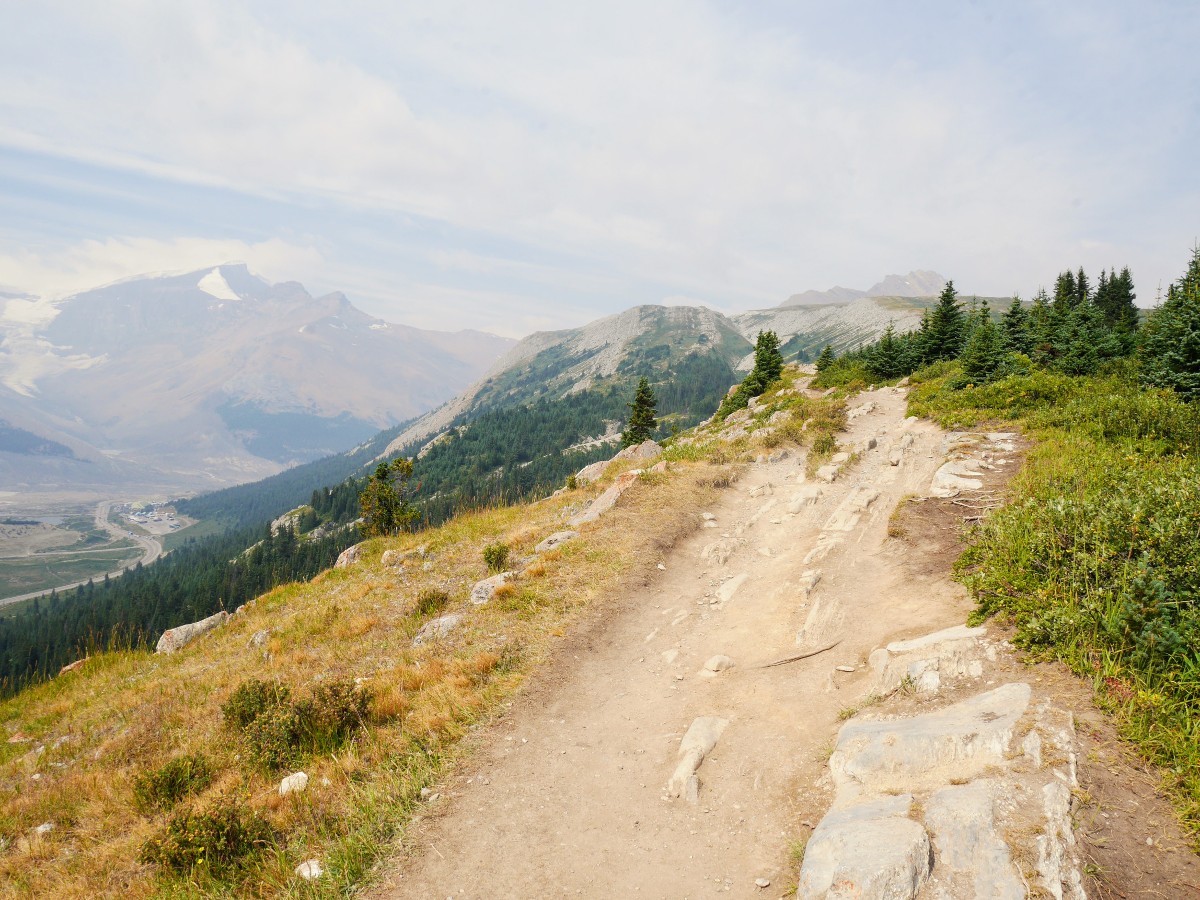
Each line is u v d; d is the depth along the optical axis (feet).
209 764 33.50
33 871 26.91
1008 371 95.14
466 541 74.90
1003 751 19.08
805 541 50.08
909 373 152.15
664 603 44.21
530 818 23.97
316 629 56.13
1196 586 22.79
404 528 108.06
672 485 67.97
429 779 26.61
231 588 418.72
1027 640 24.66
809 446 82.84
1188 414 48.67
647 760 27.02
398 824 23.99
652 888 20.03
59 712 54.03
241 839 24.30
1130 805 16.72
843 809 19.57
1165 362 64.69
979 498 46.60
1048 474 44.14
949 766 19.56
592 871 21.07
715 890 19.43
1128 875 14.93
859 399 121.80
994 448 58.70
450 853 22.38
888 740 21.47
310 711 33.19
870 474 64.59
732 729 27.76
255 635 59.67
